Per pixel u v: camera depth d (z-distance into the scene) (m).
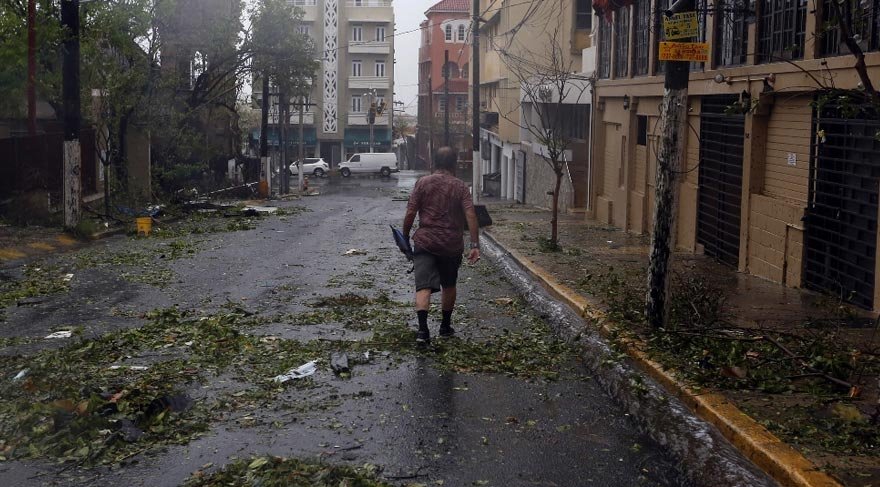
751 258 14.66
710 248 17.41
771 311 10.93
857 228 11.31
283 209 33.84
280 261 16.64
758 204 14.32
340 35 84.81
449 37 89.75
